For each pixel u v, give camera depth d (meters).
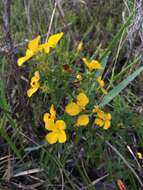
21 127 0.31
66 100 0.28
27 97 0.31
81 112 0.26
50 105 0.30
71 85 0.26
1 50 0.33
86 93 0.27
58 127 0.25
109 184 0.29
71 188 0.29
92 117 0.27
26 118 0.30
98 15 0.45
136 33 0.35
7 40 0.29
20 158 0.29
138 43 0.40
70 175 0.30
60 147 0.29
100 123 0.26
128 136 0.30
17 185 0.29
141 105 0.34
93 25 0.44
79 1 0.46
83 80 0.27
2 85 0.31
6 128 0.32
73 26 0.43
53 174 0.29
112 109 0.32
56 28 0.41
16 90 0.33
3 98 0.31
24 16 0.42
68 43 0.39
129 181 0.30
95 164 0.30
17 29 0.42
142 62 0.36
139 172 0.30
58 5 0.40
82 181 0.30
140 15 0.35
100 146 0.28
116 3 0.45
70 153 0.29
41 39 0.38
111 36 0.42
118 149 0.30
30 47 0.26
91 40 0.42
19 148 0.31
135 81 0.37
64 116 0.27
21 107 0.30
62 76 0.26
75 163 0.29
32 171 0.30
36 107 0.30
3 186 0.29
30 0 0.42
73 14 0.44
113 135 0.31
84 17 0.45
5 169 0.31
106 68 0.38
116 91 0.28
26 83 0.33
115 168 0.29
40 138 0.31
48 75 0.25
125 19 0.41
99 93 0.31
